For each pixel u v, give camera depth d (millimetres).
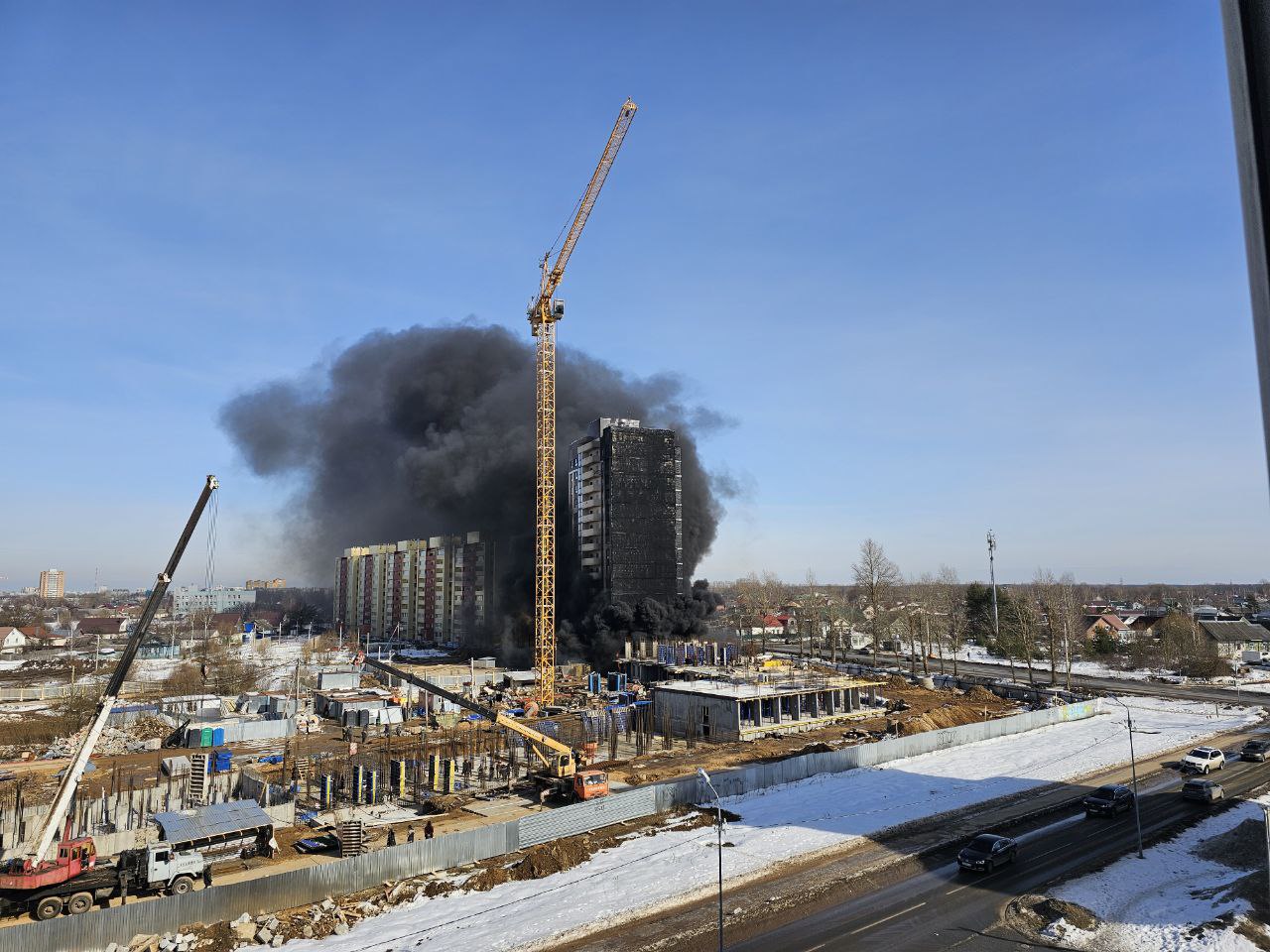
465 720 89750
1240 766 62594
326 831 49719
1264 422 5336
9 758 73625
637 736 81750
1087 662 140125
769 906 36500
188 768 66938
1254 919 33438
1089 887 37781
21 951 31391
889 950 31969
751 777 56812
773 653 162375
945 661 147000
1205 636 142750
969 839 45500
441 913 36500
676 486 149500
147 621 41156
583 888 38906
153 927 34094
